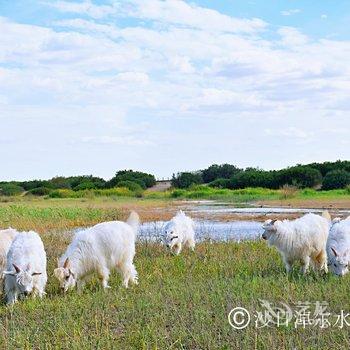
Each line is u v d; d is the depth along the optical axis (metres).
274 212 39.97
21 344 9.73
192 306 11.37
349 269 14.16
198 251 19.48
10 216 32.31
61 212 34.28
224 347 9.20
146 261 17.23
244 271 14.94
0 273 13.80
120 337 10.02
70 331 10.23
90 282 14.57
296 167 73.00
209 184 79.19
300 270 14.91
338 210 40.38
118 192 70.69
